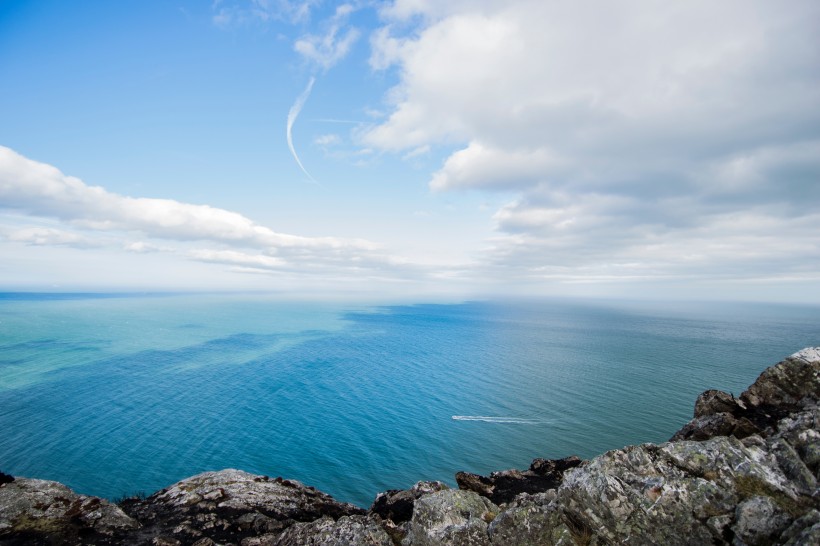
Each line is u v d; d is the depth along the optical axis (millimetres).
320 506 20859
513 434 96938
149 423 105062
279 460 83688
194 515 17875
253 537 15992
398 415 112312
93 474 77500
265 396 131875
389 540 14266
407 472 78750
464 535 13117
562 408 114812
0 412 113250
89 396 129125
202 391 137125
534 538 12227
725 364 177875
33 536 14594
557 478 21047
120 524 16438
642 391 131125
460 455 86188
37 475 76812
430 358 199875
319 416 111688
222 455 86125
